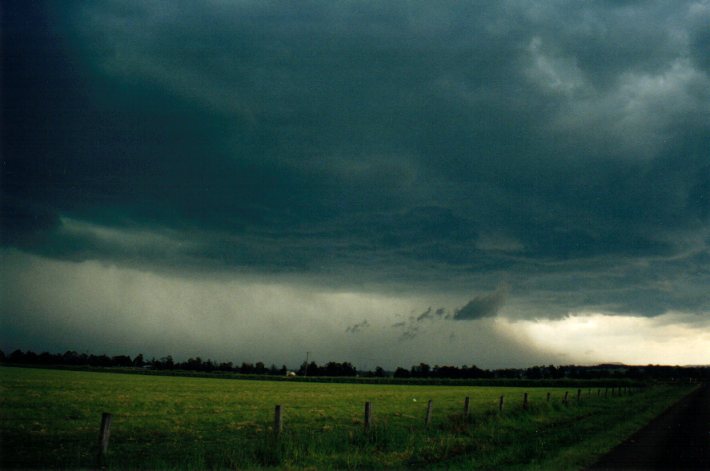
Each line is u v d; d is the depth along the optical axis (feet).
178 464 53.01
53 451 64.03
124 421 98.73
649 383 447.83
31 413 104.73
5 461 56.80
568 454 58.44
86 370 476.95
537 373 536.42
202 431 87.30
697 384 554.87
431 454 58.80
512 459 55.26
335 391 262.88
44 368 445.37
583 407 136.05
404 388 332.60
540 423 95.40
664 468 52.16
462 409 138.51
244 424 98.43
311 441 59.52
